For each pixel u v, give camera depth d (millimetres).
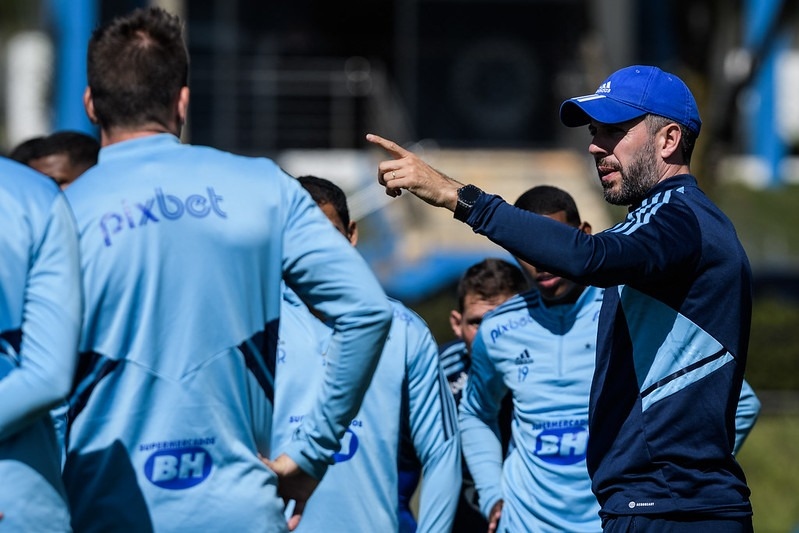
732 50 51719
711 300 13266
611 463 13523
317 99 67750
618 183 14039
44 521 11281
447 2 69625
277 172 12328
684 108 13875
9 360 11258
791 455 43469
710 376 13336
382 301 12109
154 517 11594
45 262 11289
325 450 12461
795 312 53406
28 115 83750
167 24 12492
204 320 11789
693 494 13250
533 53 69875
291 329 15906
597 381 13859
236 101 67562
